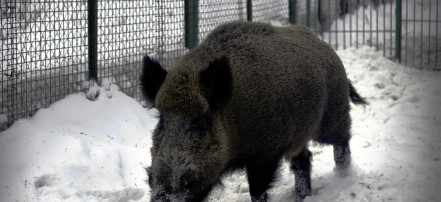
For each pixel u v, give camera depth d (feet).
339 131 19.90
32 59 21.72
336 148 20.47
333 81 18.83
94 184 18.53
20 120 20.77
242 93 15.12
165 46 27.61
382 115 28.60
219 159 14.17
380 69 37.27
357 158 22.36
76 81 23.57
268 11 39.32
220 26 16.88
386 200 18.03
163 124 13.69
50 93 22.41
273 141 15.94
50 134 20.15
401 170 20.61
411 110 29.32
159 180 12.84
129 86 25.84
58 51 23.04
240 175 20.89
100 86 24.43
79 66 23.81
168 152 13.03
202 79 13.98
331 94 18.88
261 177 16.39
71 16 22.86
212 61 14.17
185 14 28.84
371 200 18.10
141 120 24.38
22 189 17.51
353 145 24.13
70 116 22.16
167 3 27.61
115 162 19.93
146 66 14.89
